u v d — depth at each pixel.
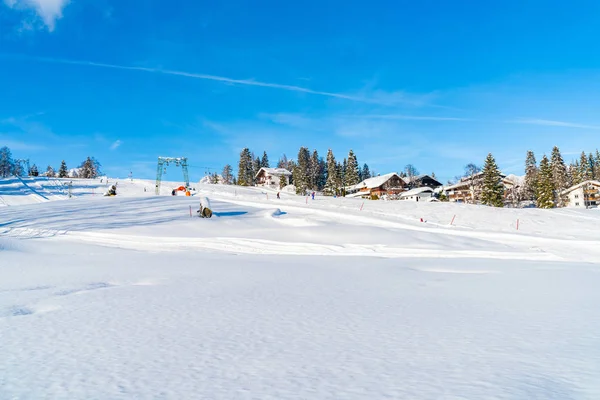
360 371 3.33
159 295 7.76
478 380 3.02
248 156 135.00
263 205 43.22
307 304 6.67
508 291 7.86
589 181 73.19
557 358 3.51
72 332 5.00
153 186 82.81
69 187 74.56
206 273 11.62
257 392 2.92
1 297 7.73
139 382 3.22
